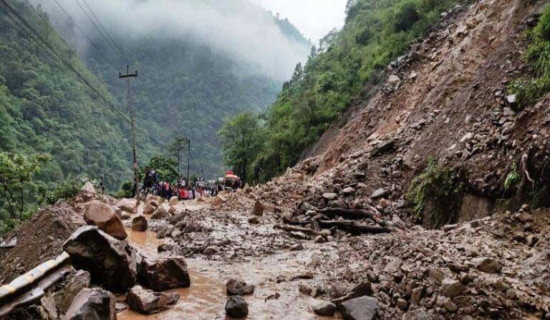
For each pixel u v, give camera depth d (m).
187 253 9.98
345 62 39.16
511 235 7.83
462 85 16.80
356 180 15.43
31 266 7.04
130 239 11.83
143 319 5.92
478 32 17.94
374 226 11.79
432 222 11.54
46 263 5.64
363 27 42.78
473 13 21.12
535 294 5.80
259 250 10.32
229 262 9.30
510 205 8.98
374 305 6.07
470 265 6.61
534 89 10.86
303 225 12.88
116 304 6.31
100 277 6.76
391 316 5.98
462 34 20.00
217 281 7.88
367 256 8.89
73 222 8.38
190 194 29.09
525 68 12.41
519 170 9.04
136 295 6.24
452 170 11.41
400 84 23.31
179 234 12.15
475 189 10.32
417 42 25.94
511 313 5.45
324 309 6.27
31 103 114.31
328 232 11.97
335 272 8.20
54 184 62.09
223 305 6.58
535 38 12.79
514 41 14.02
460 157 11.54
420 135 15.33
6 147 82.25
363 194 14.52
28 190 52.09
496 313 5.44
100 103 161.00
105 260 6.74
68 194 26.81
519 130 9.86
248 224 13.27
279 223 13.40
